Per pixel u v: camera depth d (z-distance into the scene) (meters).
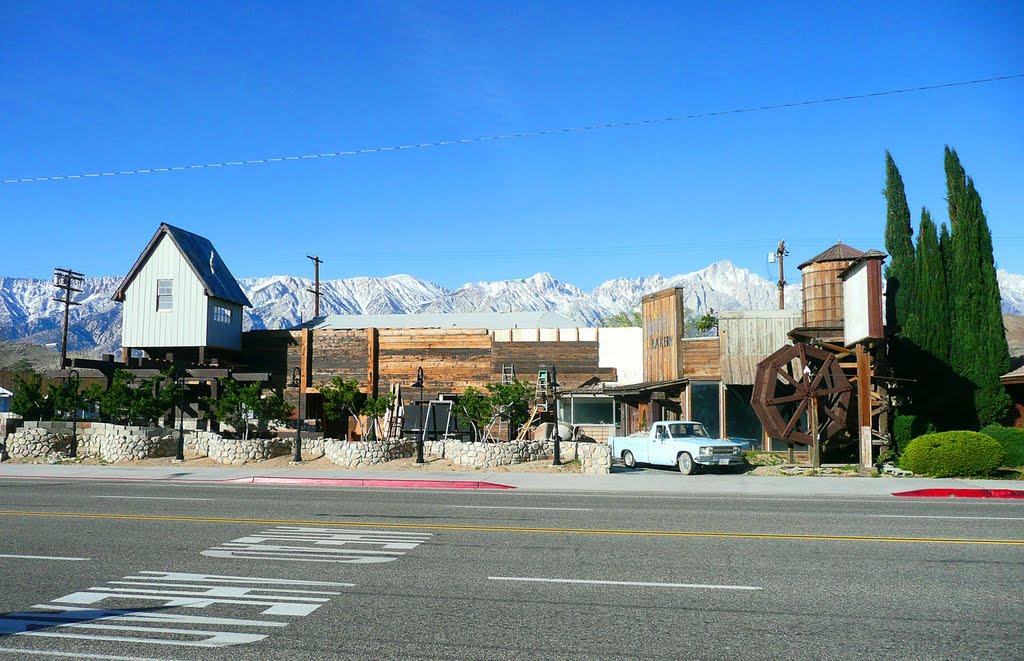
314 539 11.01
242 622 6.78
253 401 26.47
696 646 6.09
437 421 32.84
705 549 10.17
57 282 50.25
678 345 29.78
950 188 25.94
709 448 22.33
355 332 34.97
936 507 14.84
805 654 5.90
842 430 24.78
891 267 27.17
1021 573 8.66
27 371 45.03
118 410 27.36
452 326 39.47
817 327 26.56
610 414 32.09
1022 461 22.36
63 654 5.93
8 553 9.98
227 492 18.02
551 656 5.86
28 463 26.27
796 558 9.53
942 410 24.91
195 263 34.53
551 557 9.65
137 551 10.09
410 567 9.06
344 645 6.14
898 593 7.75
